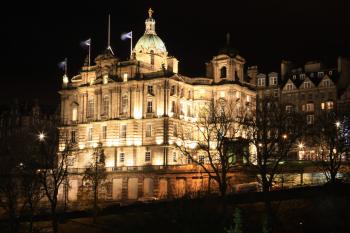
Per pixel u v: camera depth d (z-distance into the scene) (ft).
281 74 622.13
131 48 566.36
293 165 393.70
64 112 603.26
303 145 449.48
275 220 274.77
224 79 568.82
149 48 585.63
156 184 489.26
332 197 298.56
